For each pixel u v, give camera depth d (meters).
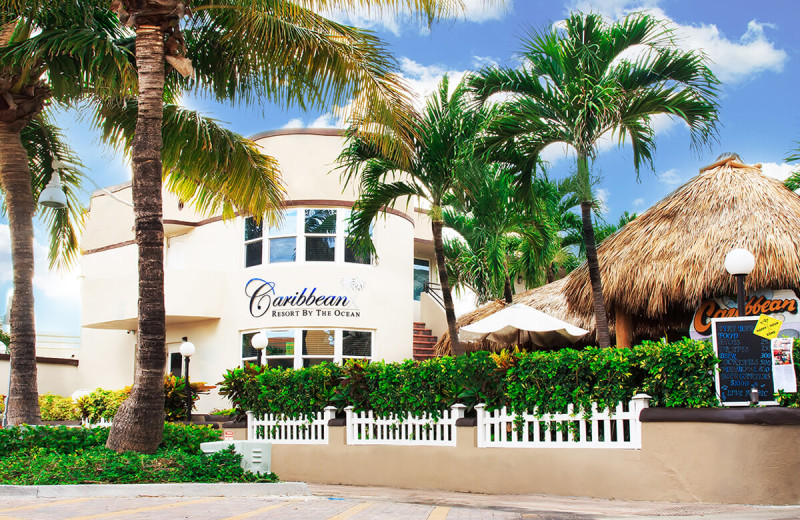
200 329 21.38
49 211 16.39
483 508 8.08
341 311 19.80
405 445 11.21
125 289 21.38
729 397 8.83
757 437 8.37
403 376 11.29
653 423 9.00
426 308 24.05
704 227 11.89
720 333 8.98
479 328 13.73
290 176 20.52
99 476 8.41
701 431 8.68
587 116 12.39
